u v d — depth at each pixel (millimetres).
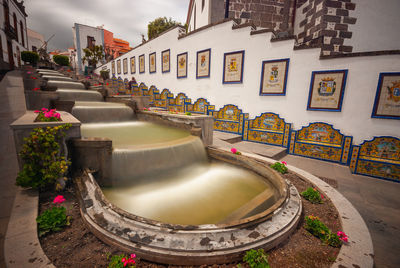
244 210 3281
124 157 4156
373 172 5992
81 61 34500
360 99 6164
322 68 6730
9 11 17844
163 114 7918
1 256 2109
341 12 7625
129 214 2506
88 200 2957
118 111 8891
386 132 5855
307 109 7125
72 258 2062
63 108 7496
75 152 3988
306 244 2504
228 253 2084
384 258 2680
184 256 2014
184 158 5152
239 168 5340
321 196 3820
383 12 7285
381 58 5742
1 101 8430
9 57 17641
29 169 3299
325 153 6832
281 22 10258
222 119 9625
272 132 7938
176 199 3756
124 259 1893
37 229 2414
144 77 15492
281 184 3750
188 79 11273
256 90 8367
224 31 9102
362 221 2926
